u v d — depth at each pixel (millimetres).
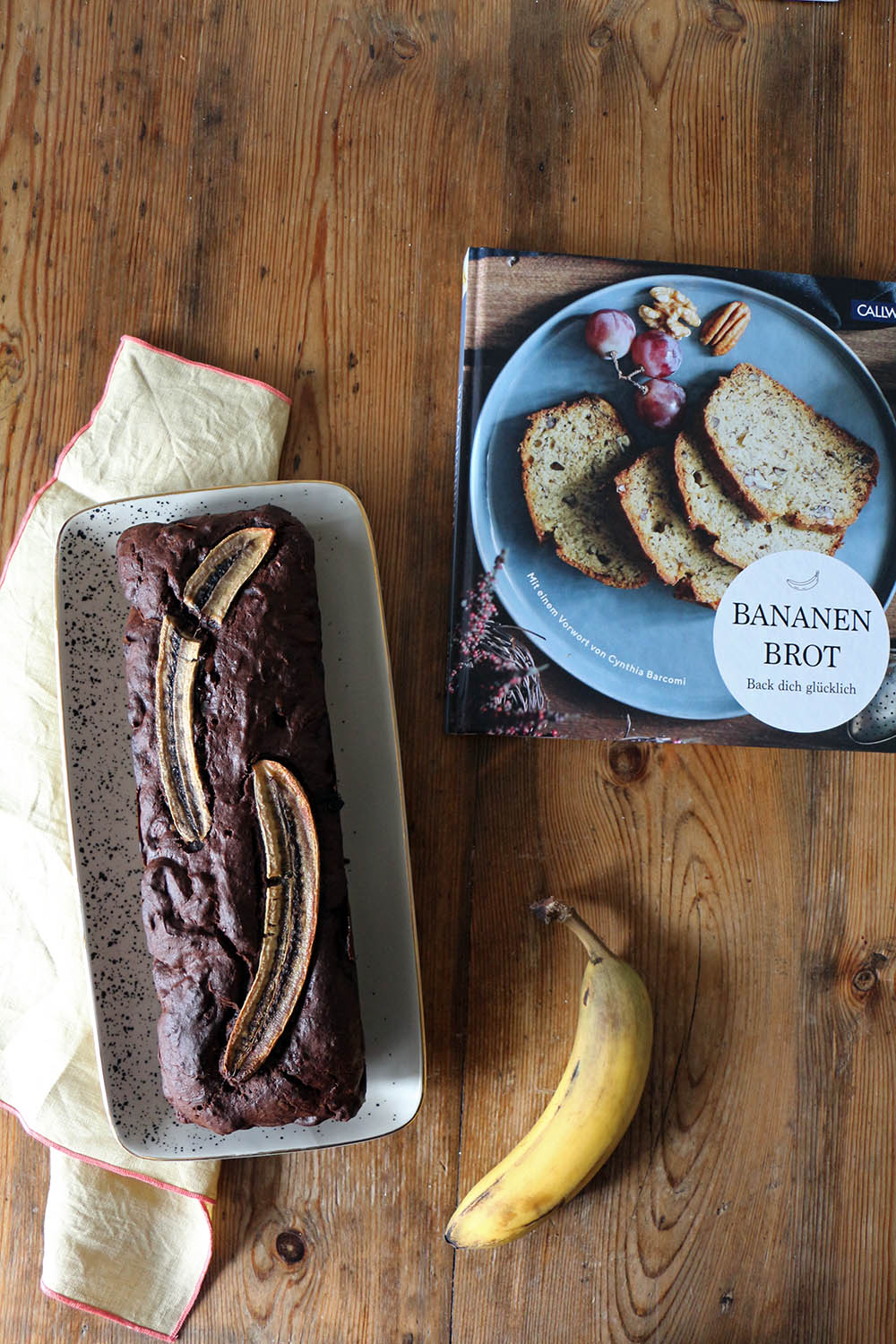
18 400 896
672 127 941
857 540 902
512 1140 872
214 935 726
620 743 908
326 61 919
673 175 938
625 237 929
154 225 904
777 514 897
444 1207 868
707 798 911
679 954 898
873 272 950
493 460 877
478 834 889
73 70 906
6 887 846
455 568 870
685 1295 875
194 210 904
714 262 936
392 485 899
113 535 829
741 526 893
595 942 836
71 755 807
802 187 949
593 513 882
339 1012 729
